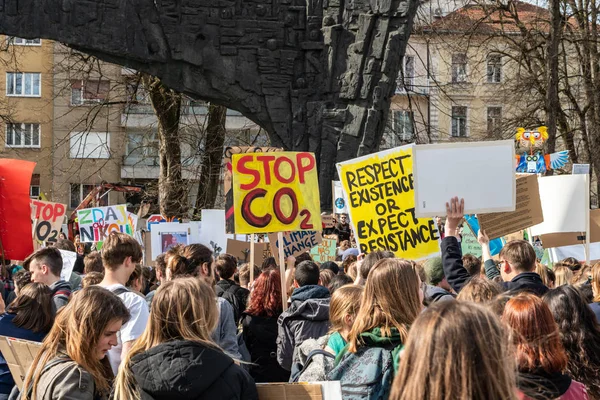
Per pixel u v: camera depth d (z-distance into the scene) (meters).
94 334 4.18
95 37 18.61
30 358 4.70
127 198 33.75
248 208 8.33
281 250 7.55
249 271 9.37
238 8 19.66
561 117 32.88
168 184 29.25
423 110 50.50
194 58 19.31
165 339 3.87
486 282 4.67
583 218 9.53
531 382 3.40
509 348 2.56
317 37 19.83
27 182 8.51
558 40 25.73
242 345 7.04
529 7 42.06
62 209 12.07
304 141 19.81
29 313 5.40
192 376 3.70
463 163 6.49
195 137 32.56
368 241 7.59
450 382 2.40
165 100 29.33
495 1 31.08
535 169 21.17
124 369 3.84
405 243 7.54
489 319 2.46
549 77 25.66
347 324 4.79
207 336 3.89
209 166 29.91
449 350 2.42
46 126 49.03
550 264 11.02
